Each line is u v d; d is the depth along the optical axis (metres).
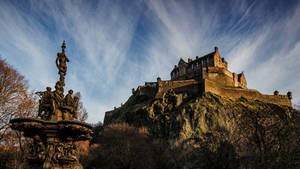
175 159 42.44
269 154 24.42
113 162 43.56
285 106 58.84
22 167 9.83
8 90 20.84
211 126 47.69
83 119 34.84
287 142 23.92
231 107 52.62
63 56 11.73
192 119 50.94
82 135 10.73
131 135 50.22
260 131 27.45
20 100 20.77
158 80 68.56
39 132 10.09
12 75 21.47
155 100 64.88
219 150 25.92
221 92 62.97
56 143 10.16
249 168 23.78
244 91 65.00
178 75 91.81
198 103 54.62
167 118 55.94
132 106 75.12
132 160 42.72
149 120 59.59
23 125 9.45
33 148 10.21
